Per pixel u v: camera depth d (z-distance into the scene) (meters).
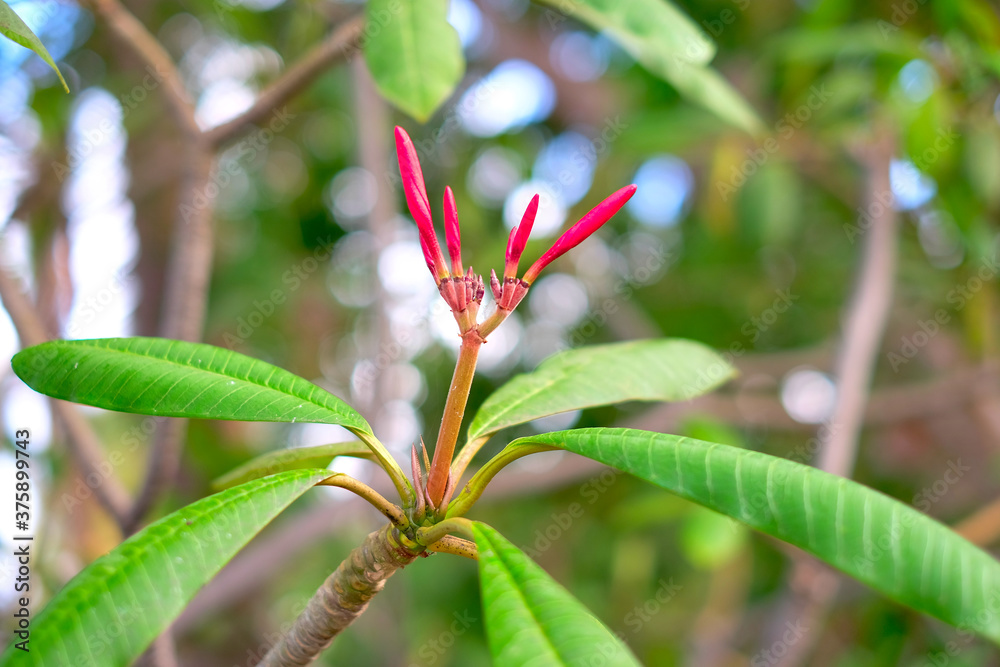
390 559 1.20
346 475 1.18
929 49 3.25
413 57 1.62
